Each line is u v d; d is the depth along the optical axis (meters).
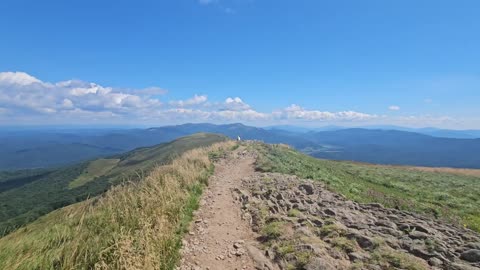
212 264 8.14
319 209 12.36
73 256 7.14
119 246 7.41
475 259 7.98
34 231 9.02
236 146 43.75
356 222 10.77
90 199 11.80
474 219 16.08
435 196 22.28
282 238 9.20
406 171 44.41
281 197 14.18
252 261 8.23
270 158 29.39
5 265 6.59
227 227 10.79
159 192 11.79
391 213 13.25
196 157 24.41
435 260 7.84
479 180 37.75
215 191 15.69
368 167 46.50
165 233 8.73
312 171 25.30
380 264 7.42
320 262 7.44
